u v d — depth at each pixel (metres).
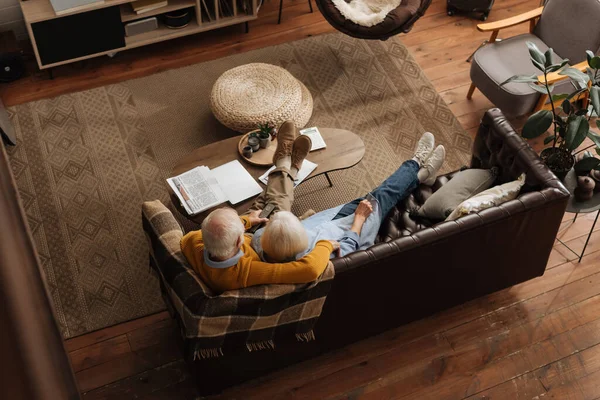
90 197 3.52
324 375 2.85
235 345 2.28
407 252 2.39
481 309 3.09
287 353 2.61
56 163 3.68
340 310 2.51
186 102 4.05
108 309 3.05
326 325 2.56
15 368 0.17
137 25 4.18
